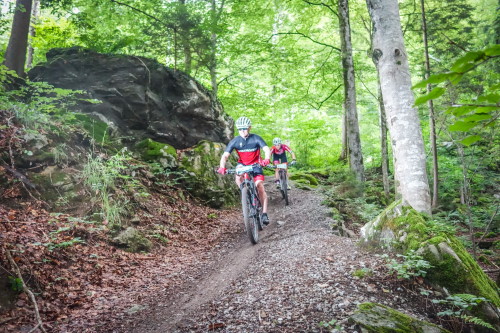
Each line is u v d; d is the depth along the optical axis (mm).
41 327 3246
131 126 10266
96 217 6082
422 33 12812
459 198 12461
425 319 3471
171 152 9953
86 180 6590
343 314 3170
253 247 5934
